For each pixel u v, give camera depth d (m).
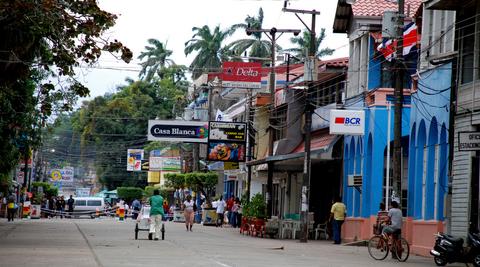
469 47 33.62
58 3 28.44
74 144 132.00
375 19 47.59
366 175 44.72
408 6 46.25
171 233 48.84
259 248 35.88
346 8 49.22
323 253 34.25
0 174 48.50
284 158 48.41
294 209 61.16
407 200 39.94
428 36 38.56
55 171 127.38
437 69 36.06
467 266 28.83
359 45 48.62
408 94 43.94
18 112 39.66
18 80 36.12
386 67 45.44
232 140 66.00
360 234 44.59
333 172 52.25
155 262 24.75
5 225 54.38
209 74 99.75
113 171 126.06
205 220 69.25
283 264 25.98
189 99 111.44
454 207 33.59
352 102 48.50
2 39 28.30
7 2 26.83
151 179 123.00
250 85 64.50
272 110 59.22
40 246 31.94
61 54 29.44
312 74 50.38
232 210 65.94
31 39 28.23
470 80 33.47
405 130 43.62
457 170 33.50
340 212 43.88
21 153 48.66
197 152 87.88
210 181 78.38
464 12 34.09
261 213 49.38
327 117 52.38
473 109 32.53
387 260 31.28
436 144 36.69
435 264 29.73
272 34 58.91
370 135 44.44
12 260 24.70
